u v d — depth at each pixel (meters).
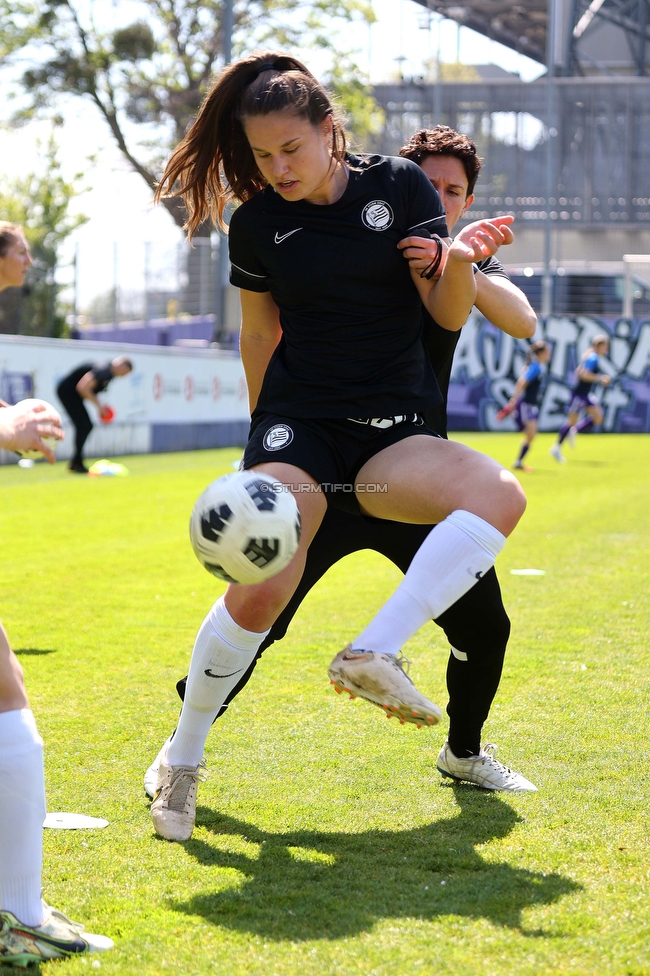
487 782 3.21
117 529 9.56
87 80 34.59
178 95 35.44
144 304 26.94
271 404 2.78
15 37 34.06
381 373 2.71
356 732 3.82
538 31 49.16
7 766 2.14
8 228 3.77
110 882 2.52
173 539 8.99
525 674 4.63
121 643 5.29
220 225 3.07
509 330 2.96
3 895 2.16
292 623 5.80
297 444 2.67
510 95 40.84
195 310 26.95
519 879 2.50
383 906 2.36
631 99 40.00
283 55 2.71
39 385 15.09
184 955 2.14
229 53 22.73
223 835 2.84
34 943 2.13
